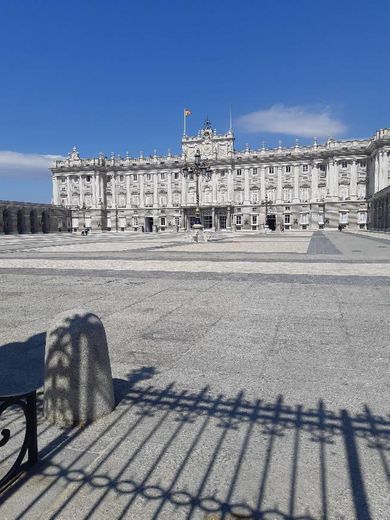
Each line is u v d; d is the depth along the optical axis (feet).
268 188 357.00
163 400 15.40
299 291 36.55
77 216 388.57
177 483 10.72
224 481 10.75
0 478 11.02
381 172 291.79
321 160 340.39
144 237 194.08
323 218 342.03
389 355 19.71
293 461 11.51
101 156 395.96
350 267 54.29
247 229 362.53
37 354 20.27
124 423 13.83
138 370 18.28
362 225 330.54
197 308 30.07
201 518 9.48
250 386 16.46
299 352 20.25
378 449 12.05
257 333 23.50
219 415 14.20
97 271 51.72
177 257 72.59
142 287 39.40
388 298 33.04
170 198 382.42
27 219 315.17
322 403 14.93
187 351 20.62
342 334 23.12
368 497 10.08
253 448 12.18
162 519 9.48
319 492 10.28
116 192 396.78
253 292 36.29
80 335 13.89
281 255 75.72
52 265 59.06
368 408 14.53
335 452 11.90
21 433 13.37
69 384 13.75
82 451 12.25
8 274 49.08
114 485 10.70
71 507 9.93
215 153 366.63
